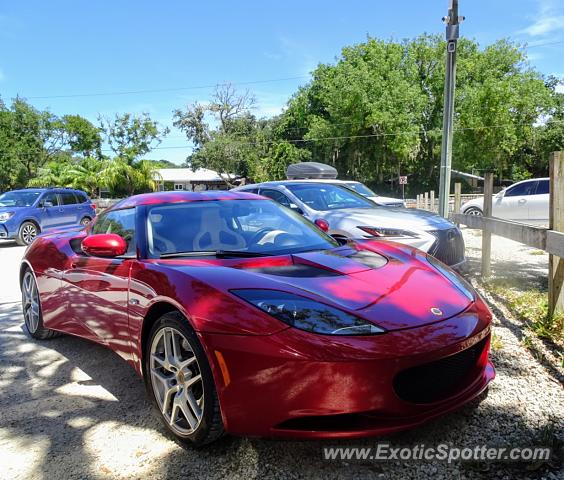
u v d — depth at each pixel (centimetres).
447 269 327
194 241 336
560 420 269
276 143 5000
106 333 344
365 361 217
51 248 429
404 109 3684
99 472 243
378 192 4294
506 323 448
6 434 286
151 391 287
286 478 232
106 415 306
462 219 749
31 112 5022
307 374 217
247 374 227
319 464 242
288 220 386
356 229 620
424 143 4094
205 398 242
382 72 3825
